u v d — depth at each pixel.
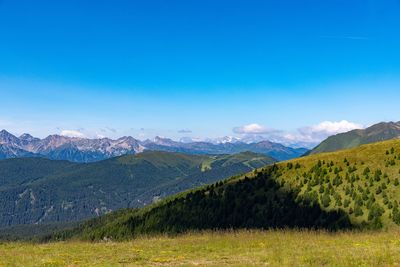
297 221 84.81
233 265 22.03
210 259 25.31
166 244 33.28
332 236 36.81
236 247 30.36
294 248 28.20
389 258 22.30
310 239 33.84
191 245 32.00
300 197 92.81
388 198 77.50
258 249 28.92
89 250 30.92
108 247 32.66
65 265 23.67
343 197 85.06
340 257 22.84
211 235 39.62
